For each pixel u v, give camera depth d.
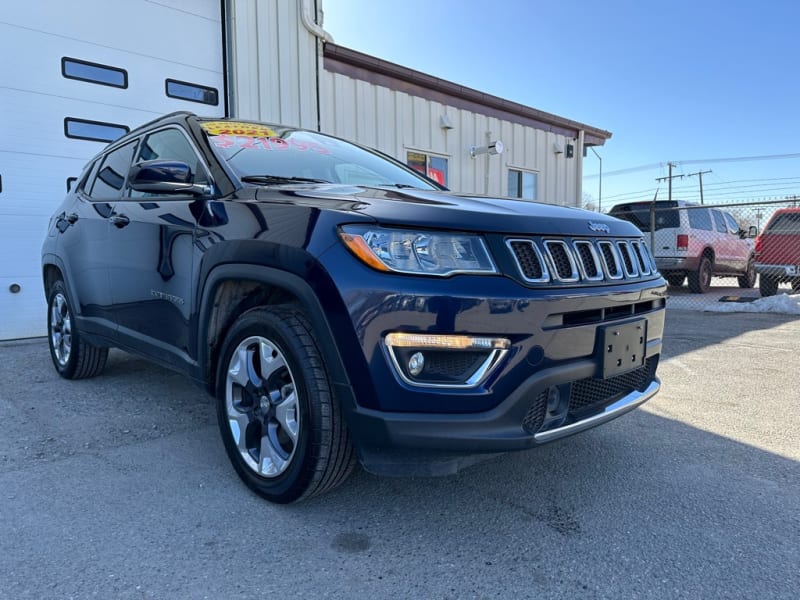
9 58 5.86
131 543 2.02
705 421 3.46
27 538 2.04
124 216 3.26
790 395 4.02
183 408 3.57
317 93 8.56
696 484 2.57
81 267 3.77
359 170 3.29
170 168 2.55
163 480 2.54
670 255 10.81
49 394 3.86
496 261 2.02
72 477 2.56
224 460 2.77
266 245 2.18
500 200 2.48
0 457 2.77
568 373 2.11
